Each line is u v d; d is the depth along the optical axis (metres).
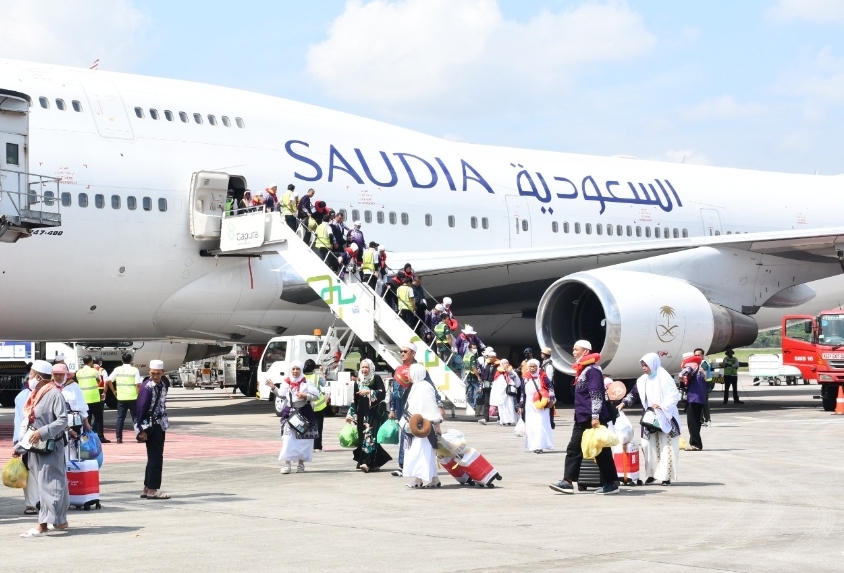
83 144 20.20
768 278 24.98
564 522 9.52
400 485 12.30
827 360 23.98
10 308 19.84
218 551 8.21
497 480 12.41
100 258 20.30
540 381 15.88
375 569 7.50
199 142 21.75
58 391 9.19
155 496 11.16
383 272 21.25
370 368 13.62
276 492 11.69
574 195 27.58
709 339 23.05
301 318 23.94
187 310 22.02
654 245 23.36
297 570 7.49
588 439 11.22
